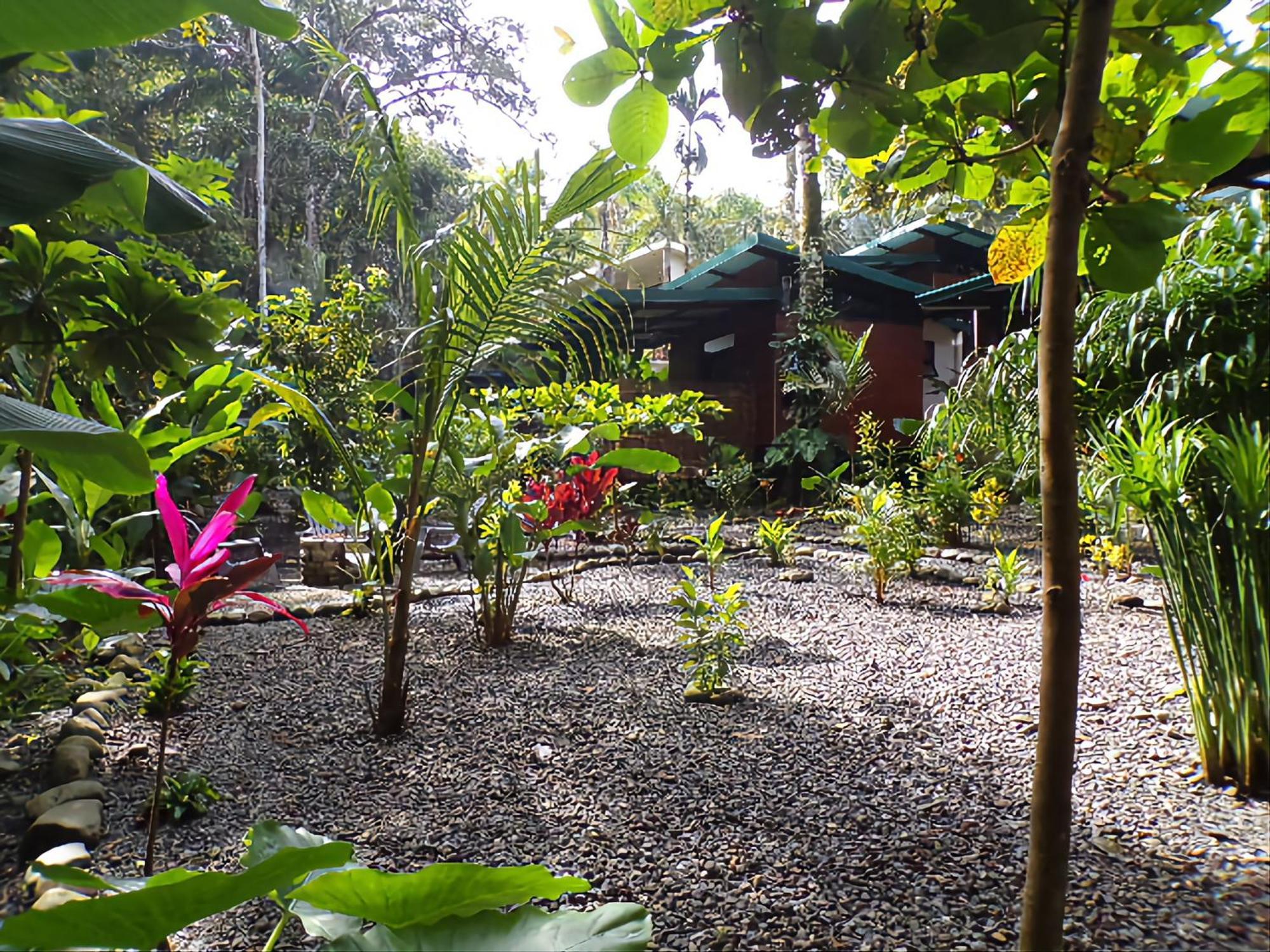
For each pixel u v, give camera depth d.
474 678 3.75
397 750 2.91
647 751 2.87
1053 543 1.03
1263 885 1.92
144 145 11.77
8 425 1.05
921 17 1.04
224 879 0.76
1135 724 3.05
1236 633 2.44
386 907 1.04
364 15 19.59
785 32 1.05
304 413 3.13
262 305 7.10
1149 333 3.27
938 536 7.02
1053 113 1.11
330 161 19.14
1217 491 2.45
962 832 2.23
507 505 4.44
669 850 2.17
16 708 2.86
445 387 3.12
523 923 1.11
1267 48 1.03
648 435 9.93
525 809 2.43
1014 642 4.30
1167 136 1.09
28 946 0.75
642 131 1.25
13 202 1.19
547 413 5.22
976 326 9.62
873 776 2.63
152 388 5.12
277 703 3.41
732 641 3.63
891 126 1.20
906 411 12.37
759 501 11.13
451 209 21.69
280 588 5.82
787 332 11.60
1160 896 1.89
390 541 3.52
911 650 4.20
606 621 4.90
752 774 2.67
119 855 2.18
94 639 2.75
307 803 2.50
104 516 4.19
